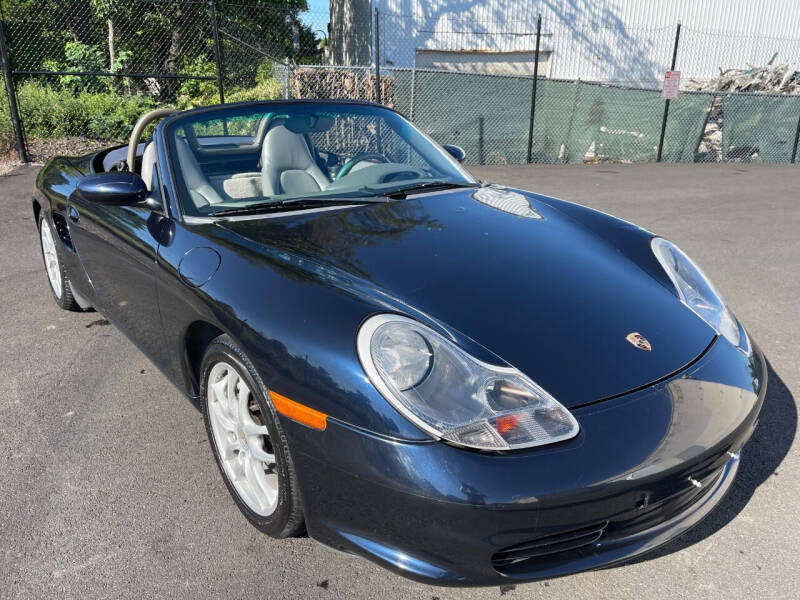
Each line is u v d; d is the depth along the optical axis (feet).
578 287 7.09
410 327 5.87
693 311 7.39
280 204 8.55
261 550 6.87
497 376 5.63
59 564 6.59
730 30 63.05
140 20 44.88
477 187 10.21
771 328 13.12
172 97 41.24
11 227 19.27
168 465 8.28
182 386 8.34
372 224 8.05
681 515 6.17
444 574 5.40
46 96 32.17
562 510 5.27
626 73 61.36
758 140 44.04
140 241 8.43
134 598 6.19
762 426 9.25
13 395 9.91
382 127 10.96
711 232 21.45
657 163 41.57
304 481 5.91
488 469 5.19
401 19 54.24
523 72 58.75
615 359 6.15
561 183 31.12
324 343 5.81
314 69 35.37
